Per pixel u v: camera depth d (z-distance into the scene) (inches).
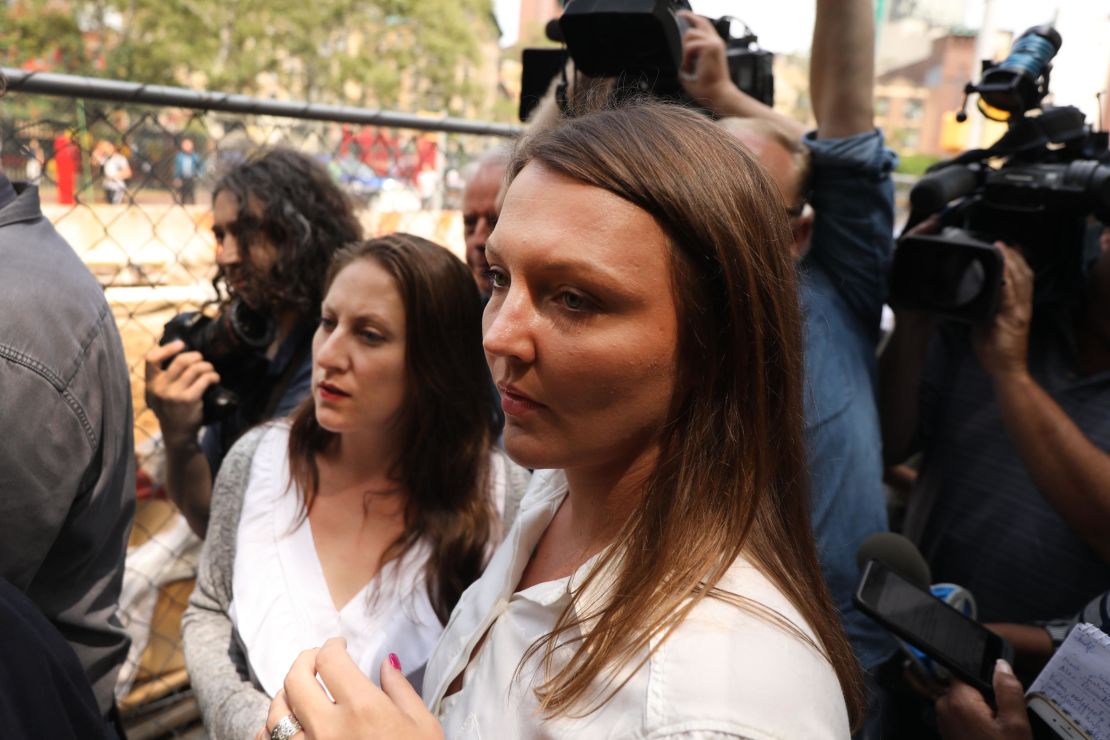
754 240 26.6
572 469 30.2
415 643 52.4
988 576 65.8
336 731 28.4
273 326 76.4
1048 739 40.5
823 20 63.0
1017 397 60.9
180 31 1151.0
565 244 24.7
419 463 56.2
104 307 52.9
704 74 69.2
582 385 25.6
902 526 84.7
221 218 79.7
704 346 26.2
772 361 28.0
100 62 1129.4
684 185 25.2
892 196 66.4
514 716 27.8
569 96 60.6
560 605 29.1
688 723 23.0
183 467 72.4
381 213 131.1
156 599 94.2
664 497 26.9
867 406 62.6
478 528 56.2
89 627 55.0
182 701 97.2
